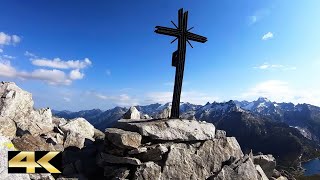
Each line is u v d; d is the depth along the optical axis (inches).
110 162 820.6
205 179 854.5
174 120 919.7
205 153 899.4
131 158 789.2
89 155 945.5
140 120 978.7
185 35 953.5
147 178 776.9
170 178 803.4
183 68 958.4
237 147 970.7
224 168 868.0
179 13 951.0
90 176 856.3
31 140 935.0
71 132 1151.6
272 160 1106.1
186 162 839.7
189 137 893.2
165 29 925.2
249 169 885.8
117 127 927.7
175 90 957.8
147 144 844.6
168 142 874.1
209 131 943.0
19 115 1298.0
